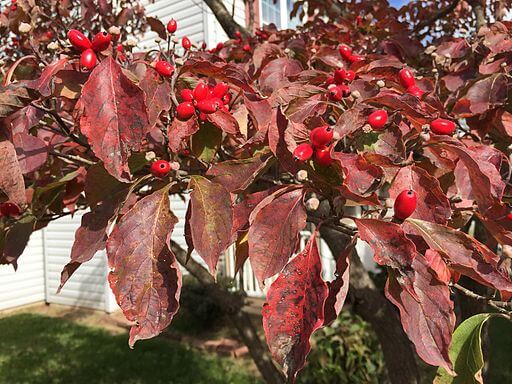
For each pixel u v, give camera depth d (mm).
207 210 194
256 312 1571
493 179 209
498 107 303
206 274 585
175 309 178
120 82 193
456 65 391
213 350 1371
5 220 292
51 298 2092
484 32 373
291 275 176
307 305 169
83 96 190
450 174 254
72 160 290
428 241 189
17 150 219
